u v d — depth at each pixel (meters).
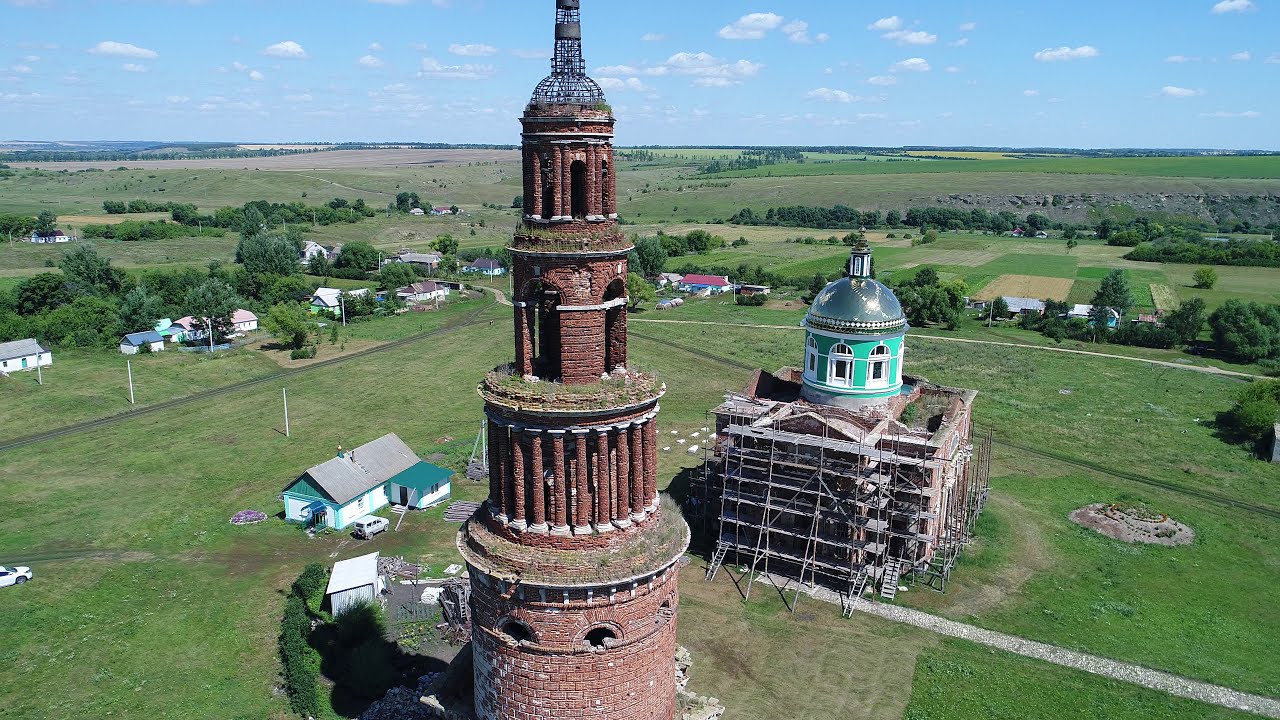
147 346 135.38
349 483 75.88
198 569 66.56
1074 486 83.31
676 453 93.06
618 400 29.36
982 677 52.16
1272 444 90.38
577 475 29.95
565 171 29.00
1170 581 64.38
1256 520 75.50
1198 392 116.44
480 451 92.50
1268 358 135.88
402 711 46.44
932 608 60.50
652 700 32.66
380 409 109.50
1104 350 144.88
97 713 48.44
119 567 66.56
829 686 51.41
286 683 51.44
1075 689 50.97
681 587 63.72
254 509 78.38
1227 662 53.94
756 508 67.25
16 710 48.56
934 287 172.00
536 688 31.33
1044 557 68.25
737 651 55.19
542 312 34.16
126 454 92.31
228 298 148.00
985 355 138.38
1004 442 96.31
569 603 29.89
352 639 54.44
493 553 30.59
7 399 109.25
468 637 55.84
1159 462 89.94
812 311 72.56
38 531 72.88
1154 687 51.22
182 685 51.28
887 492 61.88
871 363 69.88
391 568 65.75
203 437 98.19
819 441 60.19
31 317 144.88
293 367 130.12
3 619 58.22
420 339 150.12
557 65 29.22
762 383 78.81
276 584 64.25
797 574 65.62
